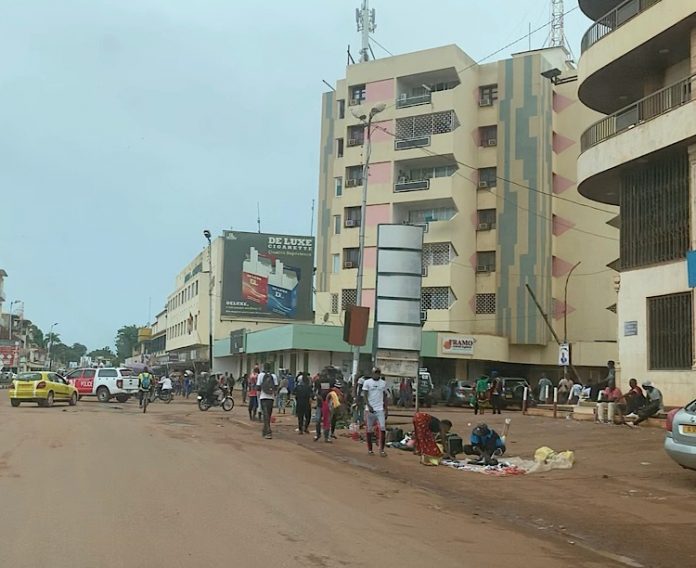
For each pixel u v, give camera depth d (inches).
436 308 1877.5
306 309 2576.3
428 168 1967.3
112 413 1162.0
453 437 624.7
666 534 354.9
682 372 822.5
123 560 263.9
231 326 2566.4
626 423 831.7
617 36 913.5
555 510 413.7
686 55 898.1
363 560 276.8
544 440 730.2
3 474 458.3
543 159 1894.7
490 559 293.6
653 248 882.8
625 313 923.4
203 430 857.5
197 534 307.1
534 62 1927.9
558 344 1860.2
